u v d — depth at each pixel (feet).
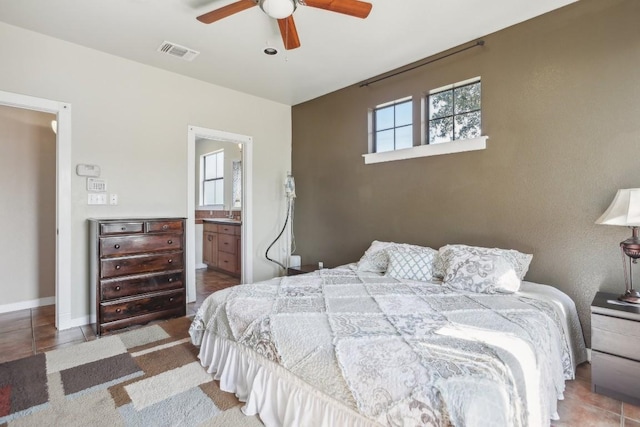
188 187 12.55
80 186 10.16
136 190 11.28
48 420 5.59
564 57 8.17
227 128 13.70
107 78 10.63
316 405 4.75
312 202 14.94
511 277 7.55
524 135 8.82
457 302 6.70
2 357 7.96
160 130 11.84
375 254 10.27
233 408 5.95
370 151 12.57
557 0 7.93
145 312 10.07
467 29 9.15
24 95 9.19
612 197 7.51
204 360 7.43
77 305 10.11
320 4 6.38
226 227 17.71
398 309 6.27
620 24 7.40
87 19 8.66
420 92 10.98
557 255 8.31
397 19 8.60
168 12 8.35
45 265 12.56
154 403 6.08
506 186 9.14
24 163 12.21
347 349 4.71
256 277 14.87
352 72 11.99
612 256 7.55
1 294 11.67
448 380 3.79
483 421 3.49
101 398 6.23
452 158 10.25
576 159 8.02
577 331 7.59
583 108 7.90
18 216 12.05
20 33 9.12
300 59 10.94
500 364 4.15
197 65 11.46
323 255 14.46
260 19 8.63
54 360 7.79
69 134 9.94
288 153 15.97
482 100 9.58
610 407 6.04
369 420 4.09
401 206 11.57
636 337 6.05
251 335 5.99
